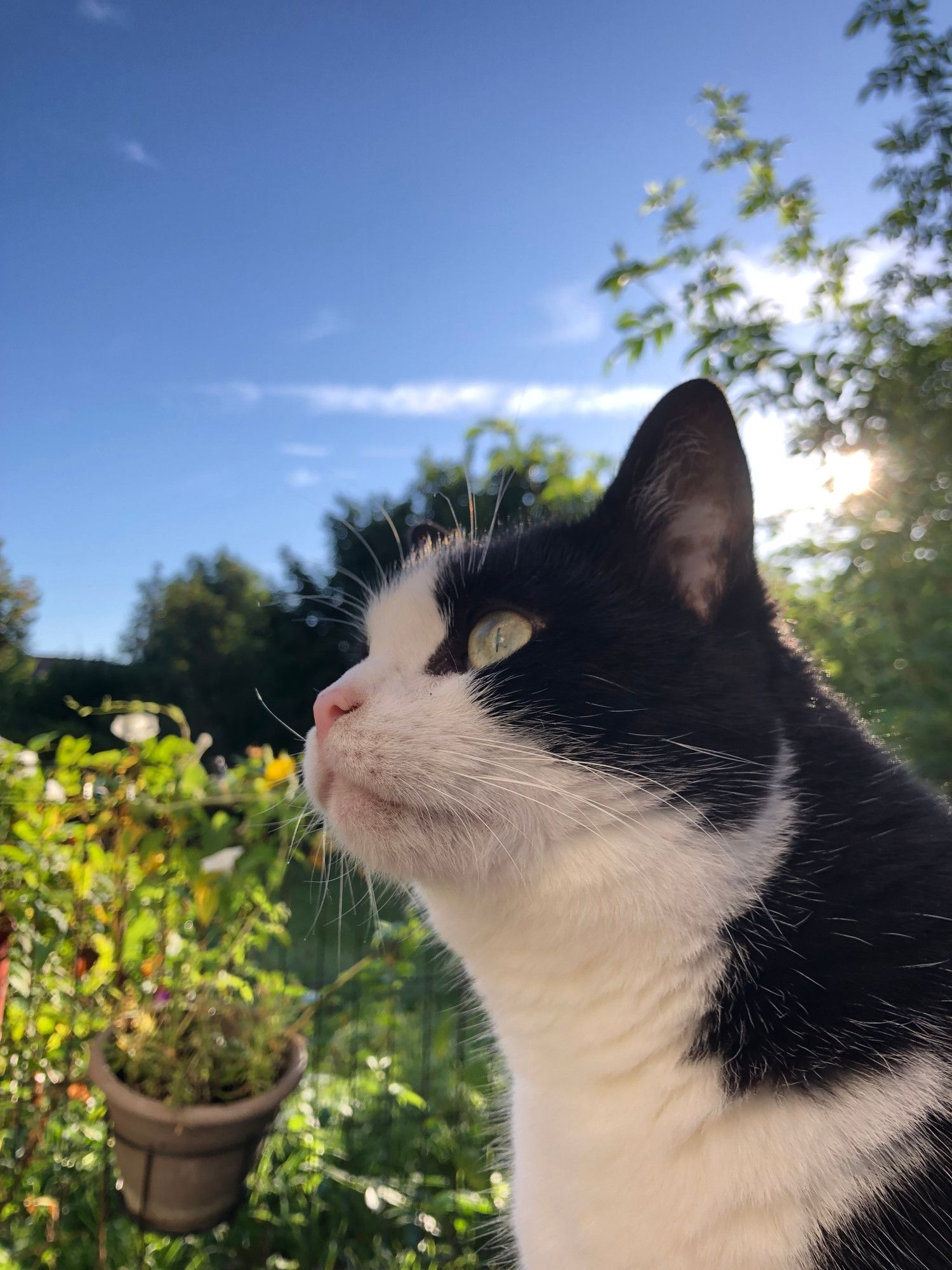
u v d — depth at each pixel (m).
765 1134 0.21
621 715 0.23
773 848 0.23
